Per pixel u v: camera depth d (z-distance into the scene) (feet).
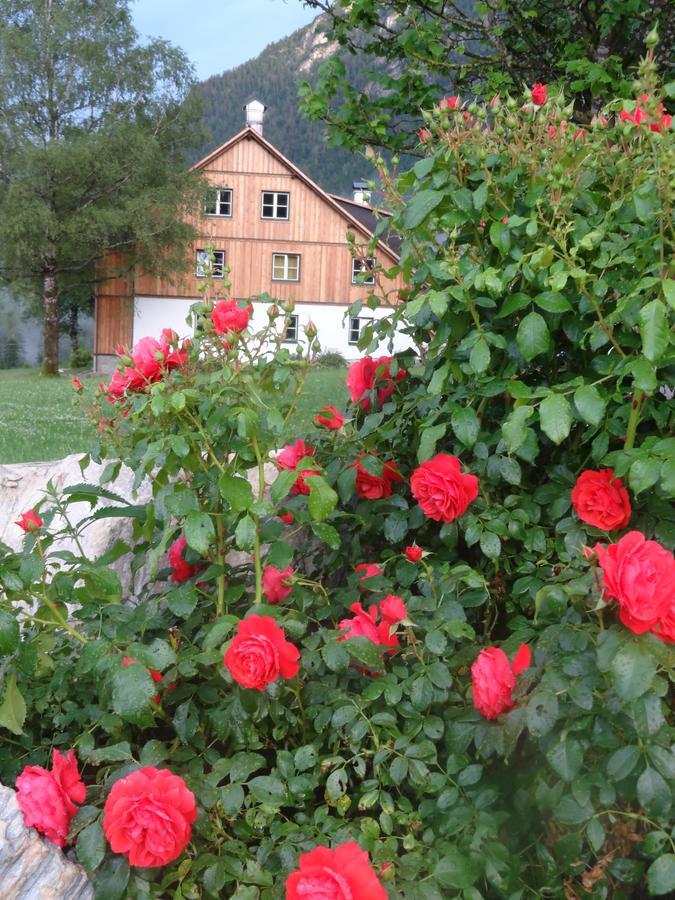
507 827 5.52
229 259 99.45
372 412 8.51
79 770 6.27
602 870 4.99
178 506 5.74
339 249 100.32
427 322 7.45
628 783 5.02
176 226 89.25
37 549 5.89
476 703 5.26
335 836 5.21
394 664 6.29
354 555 7.71
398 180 7.11
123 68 90.74
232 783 5.39
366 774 6.29
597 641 4.68
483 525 6.48
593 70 12.70
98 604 6.25
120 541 6.93
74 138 89.20
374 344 8.23
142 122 93.81
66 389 61.62
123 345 6.42
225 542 6.77
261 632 5.28
